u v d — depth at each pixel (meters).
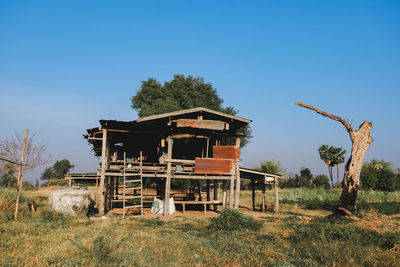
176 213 18.61
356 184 15.55
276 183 20.52
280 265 7.49
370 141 15.47
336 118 15.97
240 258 8.37
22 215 13.10
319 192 32.47
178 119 18.06
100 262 7.55
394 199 26.62
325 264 7.88
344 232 10.95
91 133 19.09
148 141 22.08
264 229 12.70
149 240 10.12
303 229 12.02
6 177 24.72
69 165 41.97
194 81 46.88
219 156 18.95
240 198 30.23
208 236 11.14
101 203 16.64
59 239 9.71
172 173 18.08
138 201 24.25
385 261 8.14
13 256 7.68
